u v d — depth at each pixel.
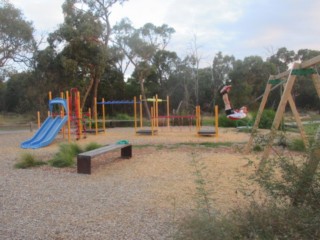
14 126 29.25
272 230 2.95
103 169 7.85
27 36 28.44
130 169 7.81
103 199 5.30
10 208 4.85
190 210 4.56
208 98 45.44
